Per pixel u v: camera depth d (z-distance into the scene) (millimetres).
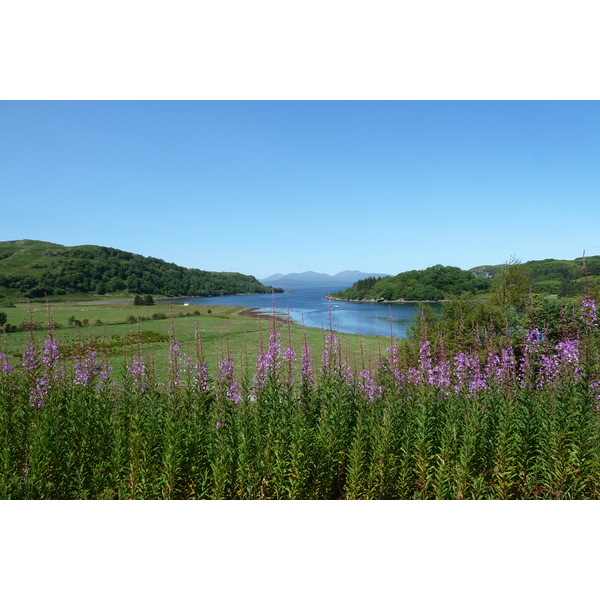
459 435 5926
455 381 8242
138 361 8133
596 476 5363
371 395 7426
